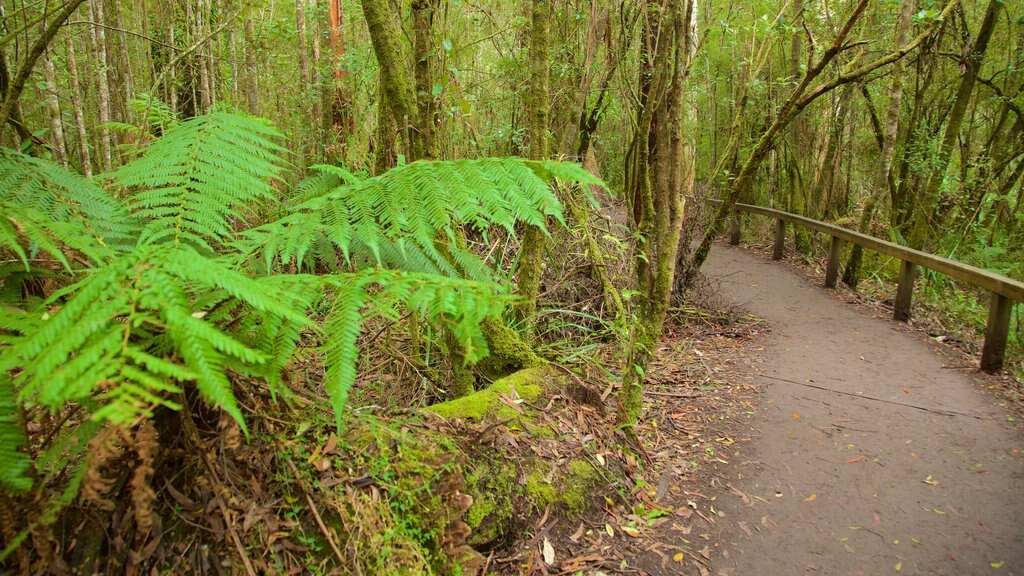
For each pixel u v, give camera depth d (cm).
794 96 614
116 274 125
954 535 289
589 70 550
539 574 234
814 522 297
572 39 683
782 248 971
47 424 158
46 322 128
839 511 306
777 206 1262
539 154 317
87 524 157
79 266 177
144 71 603
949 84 945
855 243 765
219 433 179
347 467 201
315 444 202
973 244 867
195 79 557
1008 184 913
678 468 338
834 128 1055
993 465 350
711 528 287
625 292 404
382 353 325
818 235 1009
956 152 1069
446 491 214
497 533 237
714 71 1173
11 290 166
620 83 566
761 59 819
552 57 638
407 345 349
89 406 136
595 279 500
